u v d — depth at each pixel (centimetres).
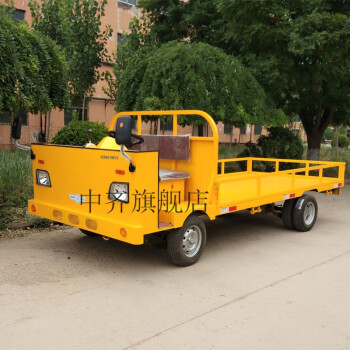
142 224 454
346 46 955
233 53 1202
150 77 981
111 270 503
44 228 677
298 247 618
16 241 607
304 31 966
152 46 1165
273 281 477
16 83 565
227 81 955
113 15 1962
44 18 1257
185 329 361
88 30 1266
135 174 446
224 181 548
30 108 636
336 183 785
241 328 364
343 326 373
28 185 848
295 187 701
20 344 331
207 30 1204
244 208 586
